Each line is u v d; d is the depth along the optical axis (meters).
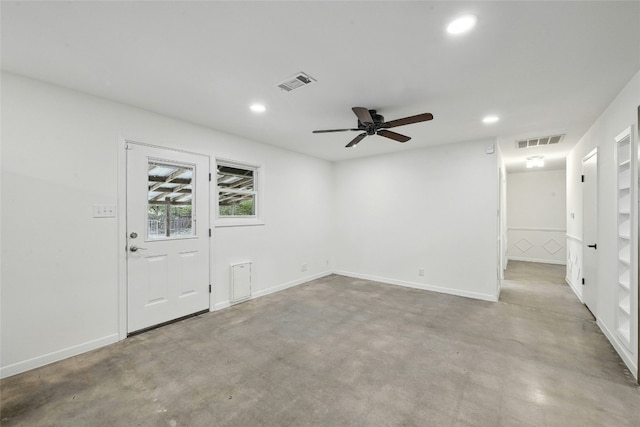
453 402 1.89
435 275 4.55
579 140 4.11
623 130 2.46
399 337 2.87
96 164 2.66
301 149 4.77
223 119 3.30
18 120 2.26
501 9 1.54
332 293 4.43
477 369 2.28
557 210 7.05
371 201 5.27
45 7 1.51
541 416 1.75
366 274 5.34
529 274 5.82
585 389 2.02
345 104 2.85
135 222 2.93
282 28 1.70
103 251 2.70
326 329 3.07
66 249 2.49
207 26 1.68
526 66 2.13
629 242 2.40
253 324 3.21
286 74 2.26
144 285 3.01
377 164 5.19
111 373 2.23
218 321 3.29
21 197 2.27
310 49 1.92
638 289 2.12
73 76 2.29
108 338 2.72
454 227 4.38
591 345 2.68
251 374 2.22
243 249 4.04
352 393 1.99
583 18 1.60
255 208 4.31
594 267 3.34
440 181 4.50
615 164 2.63
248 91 2.56
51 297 2.40
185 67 2.15
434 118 3.23
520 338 2.84
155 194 3.12
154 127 3.08
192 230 3.45
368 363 2.38
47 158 2.39
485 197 4.12
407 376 2.19
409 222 4.82
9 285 2.21
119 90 2.54
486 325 3.17
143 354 2.53
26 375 2.21
